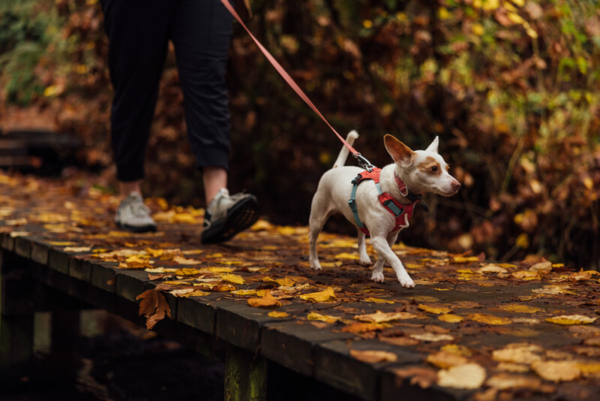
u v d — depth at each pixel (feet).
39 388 11.14
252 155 25.03
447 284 7.77
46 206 16.55
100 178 25.36
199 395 10.87
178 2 10.85
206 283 7.43
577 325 5.65
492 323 5.70
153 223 12.57
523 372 4.29
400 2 19.66
